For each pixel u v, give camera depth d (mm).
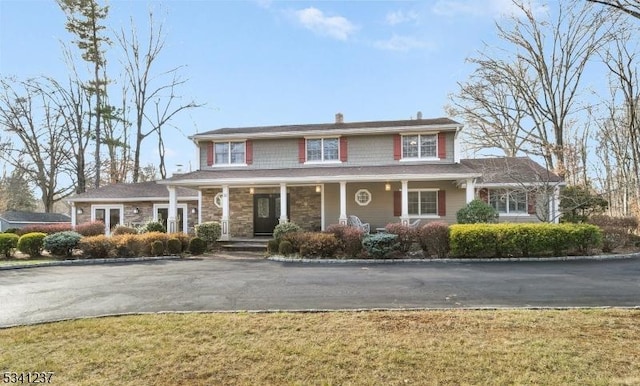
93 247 13602
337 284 8273
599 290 7359
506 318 5512
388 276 9148
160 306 6660
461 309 6082
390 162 17875
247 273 9977
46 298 7359
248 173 17594
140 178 35312
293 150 18672
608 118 24906
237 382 3734
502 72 24141
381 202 17531
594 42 21172
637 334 4797
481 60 24156
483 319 5484
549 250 12188
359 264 11445
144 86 29500
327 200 17922
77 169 30672
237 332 5082
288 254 13281
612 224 15547
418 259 11891
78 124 30469
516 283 8094
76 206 21969
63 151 31375
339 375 3838
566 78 23188
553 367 3922
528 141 23891
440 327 5164
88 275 10070
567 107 23438
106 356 4363
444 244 12398
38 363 4199
